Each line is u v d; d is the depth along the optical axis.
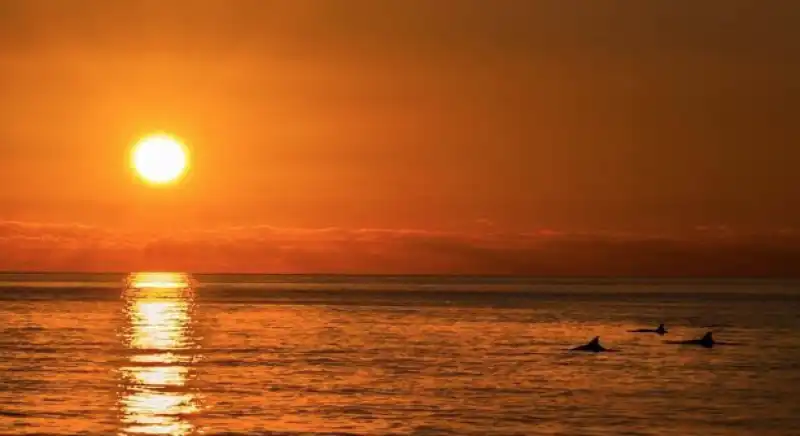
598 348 143.00
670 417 89.75
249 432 82.50
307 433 82.25
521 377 113.94
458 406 94.38
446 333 177.00
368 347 149.00
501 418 88.75
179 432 82.25
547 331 183.00
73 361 126.69
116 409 91.62
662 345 152.38
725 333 180.50
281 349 145.12
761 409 93.62
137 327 187.25
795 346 151.75
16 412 89.88
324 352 140.62
